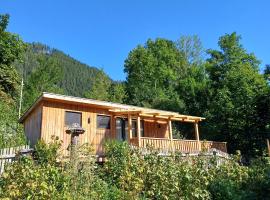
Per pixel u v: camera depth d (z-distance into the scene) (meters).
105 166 11.52
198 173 10.37
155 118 24.28
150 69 50.34
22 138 20.39
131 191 9.53
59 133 18.84
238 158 13.49
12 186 7.04
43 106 18.73
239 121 28.94
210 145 24.77
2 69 31.64
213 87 36.31
